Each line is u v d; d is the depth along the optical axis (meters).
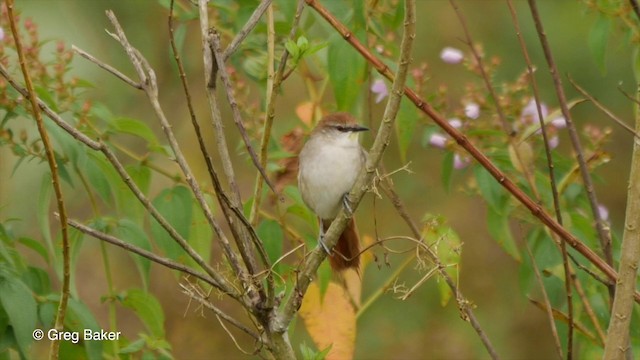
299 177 10.44
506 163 9.84
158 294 16.56
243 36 7.52
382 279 16.69
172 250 9.47
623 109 17.12
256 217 8.30
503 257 17.39
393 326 16.69
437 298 16.91
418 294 16.92
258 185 8.29
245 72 10.63
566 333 9.76
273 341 7.81
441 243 8.98
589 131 10.38
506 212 9.67
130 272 16.59
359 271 9.53
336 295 9.88
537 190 9.51
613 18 9.71
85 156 8.92
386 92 10.44
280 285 9.33
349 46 9.12
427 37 17.38
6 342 9.07
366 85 12.19
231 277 8.89
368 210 16.94
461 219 17.33
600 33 9.67
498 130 9.85
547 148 8.27
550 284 9.75
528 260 9.86
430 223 9.03
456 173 17.45
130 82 7.50
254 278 7.59
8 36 9.38
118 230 9.35
